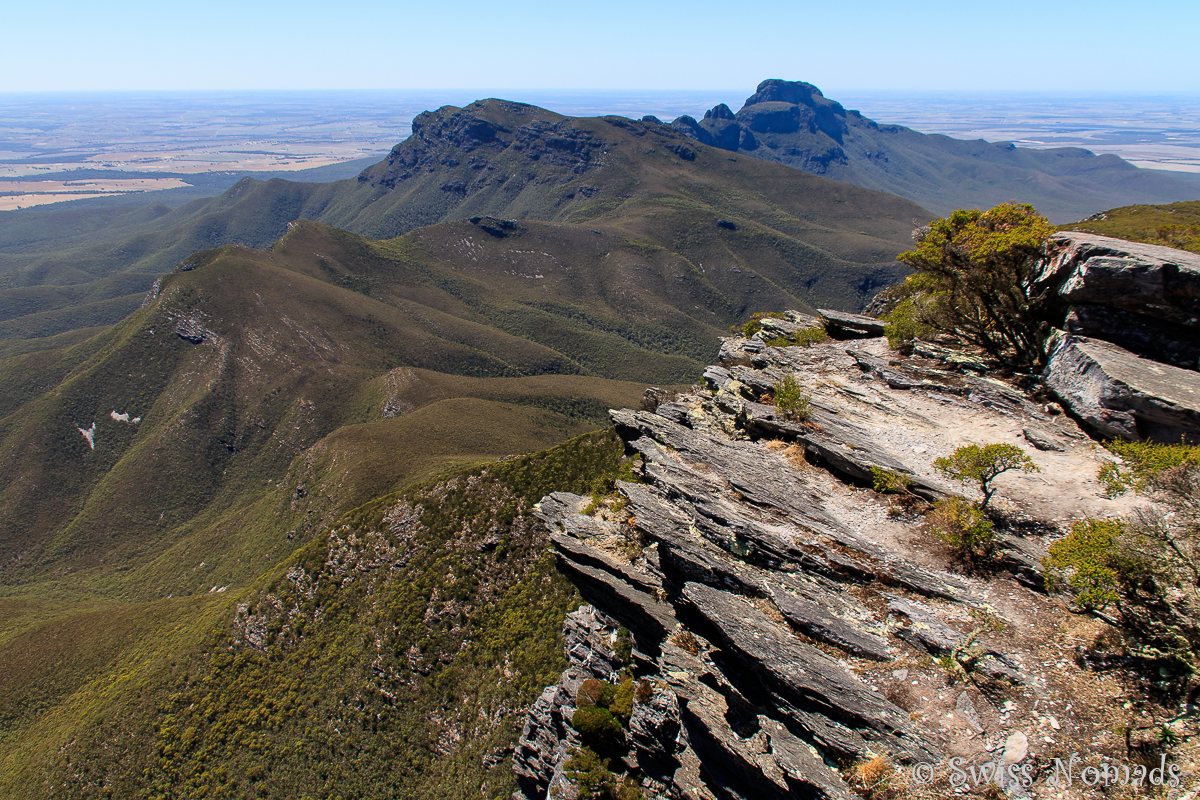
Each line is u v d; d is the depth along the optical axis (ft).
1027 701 53.72
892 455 82.53
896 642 61.82
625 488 90.63
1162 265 75.10
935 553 68.85
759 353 127.65
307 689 230.48
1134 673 52.39
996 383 92.84
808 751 60.44
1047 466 75.72
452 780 186.60
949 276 105.09
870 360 109.19
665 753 82.23
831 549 71.26
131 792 224.12
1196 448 62.80
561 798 91.25
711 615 70.08
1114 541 56.24
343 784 202.59
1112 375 75.15
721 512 78.18
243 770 216.13
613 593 90.38
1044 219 95.86
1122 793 46.73
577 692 96.12
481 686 203.21
